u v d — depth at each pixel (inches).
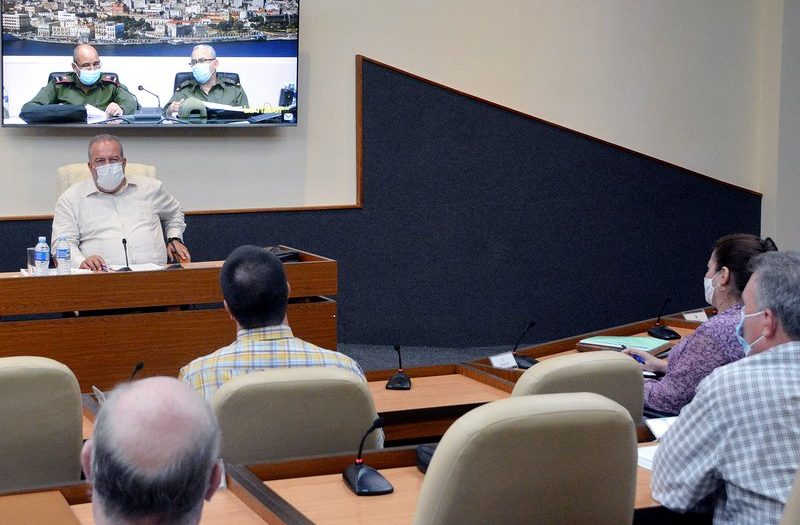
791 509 69.4
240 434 87.7
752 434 78.1
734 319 121.8
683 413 82.7
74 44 227.3
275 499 78.0
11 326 163.9
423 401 128.6
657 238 289.7
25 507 74.4
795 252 84.0
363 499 84.0
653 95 287.1
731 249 127.3
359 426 91.5
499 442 66.2
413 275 266.2
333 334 188.2
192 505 41.9
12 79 223.9
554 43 274.7
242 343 101.7
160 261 201.5
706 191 294.8
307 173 256.5
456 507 67.2
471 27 266.5
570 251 279.9
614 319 286.8
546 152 274.5
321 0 253.8
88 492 79.3
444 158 265.6
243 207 251.8
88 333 169.0
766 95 299.7
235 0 238.4
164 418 41.7
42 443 88.9
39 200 234.5
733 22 295.4
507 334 276.1
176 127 241.0
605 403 69.4
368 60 257.1
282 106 245.9
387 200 262.2
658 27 286.0
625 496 72.7
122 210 199.5
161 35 233.8
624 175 284.0
